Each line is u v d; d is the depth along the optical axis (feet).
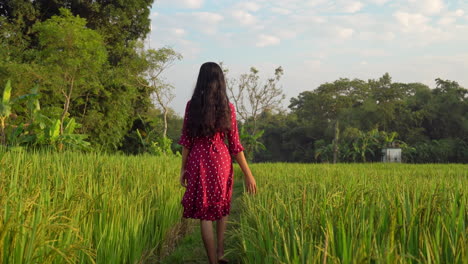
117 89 78.48
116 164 19.16
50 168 14.19
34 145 38.14
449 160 176.96
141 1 92.07
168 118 155.02
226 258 10.62
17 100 40.24
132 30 95.50
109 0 88.07
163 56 81.30
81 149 42.34
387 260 5.21
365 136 161.27
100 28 87.66
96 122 72.13
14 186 8.55
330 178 19.75
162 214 12.39
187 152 10.24
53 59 56.39
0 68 54.60
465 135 187.73
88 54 58.44
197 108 9.67
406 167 53.78
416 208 8.16
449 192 10.68
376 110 190.60
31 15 79.71
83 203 8.65
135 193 11.89
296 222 7.83
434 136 197.47
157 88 85.35
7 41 71.92
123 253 8.84
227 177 10.02
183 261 10.90
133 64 81.56
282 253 6.88
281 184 15.78
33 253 5.69
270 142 238.89
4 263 5.60
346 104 209.36
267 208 9.46
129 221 9.46
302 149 224.53
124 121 82.33
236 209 18.89
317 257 5.80
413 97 214.07
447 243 6.36
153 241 10.96
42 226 5.98
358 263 5.28
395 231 7.10
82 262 7.26
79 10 84.84
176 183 17.16
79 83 61.26
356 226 7.36
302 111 228.63
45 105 62.90
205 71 9.89
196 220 16.70
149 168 19.85
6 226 5.42
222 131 9.74
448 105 192.03
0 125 39.75
